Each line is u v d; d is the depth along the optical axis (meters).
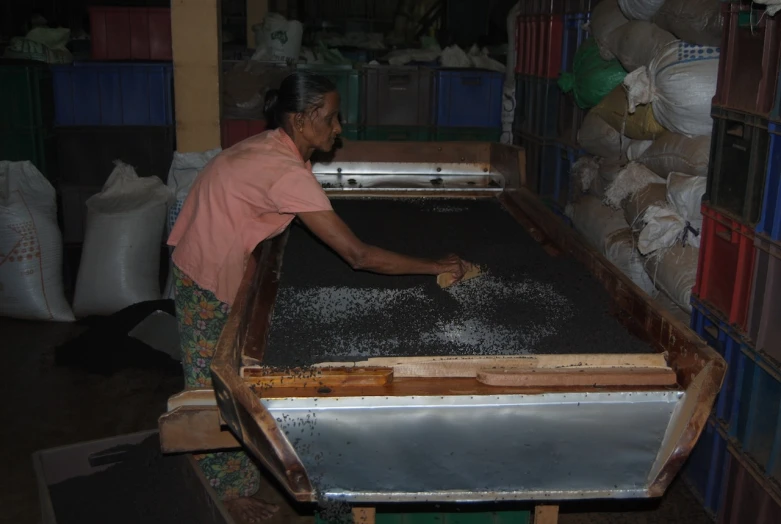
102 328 3.81
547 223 2.44
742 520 2.13
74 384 3.45
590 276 2.03
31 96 4.25
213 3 3.95
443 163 3.38
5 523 2.49
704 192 2.38
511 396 1.36
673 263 2.49
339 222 1.87
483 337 1.63
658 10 2.58
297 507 2.59
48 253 4.06
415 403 1.36
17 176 4.02
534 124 3.93
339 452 1.39
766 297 1.96
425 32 9.51
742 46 2.04
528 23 3.97
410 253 2.26
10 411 3.21
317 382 1.41
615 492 1.45
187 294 2.13
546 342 1.60
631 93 2.55
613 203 2.85
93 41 4.76
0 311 4.08
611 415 1.39
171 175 4.21
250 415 1.31
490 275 2.07
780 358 1.92
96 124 4.48
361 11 10.48
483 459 1.41
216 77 4.05
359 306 1.83
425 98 4.73
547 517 1.89
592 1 3.27
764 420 2.01
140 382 3.46
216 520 1.95
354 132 4.75
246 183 1.95
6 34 7.07
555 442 1.41
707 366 1.35
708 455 2.38
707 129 2.44
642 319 1.66
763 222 1.95
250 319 1.69
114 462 2.32
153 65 4.43
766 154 1.93
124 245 4.00
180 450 1.61
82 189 4.52
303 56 5.34
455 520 1.99
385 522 1.99
